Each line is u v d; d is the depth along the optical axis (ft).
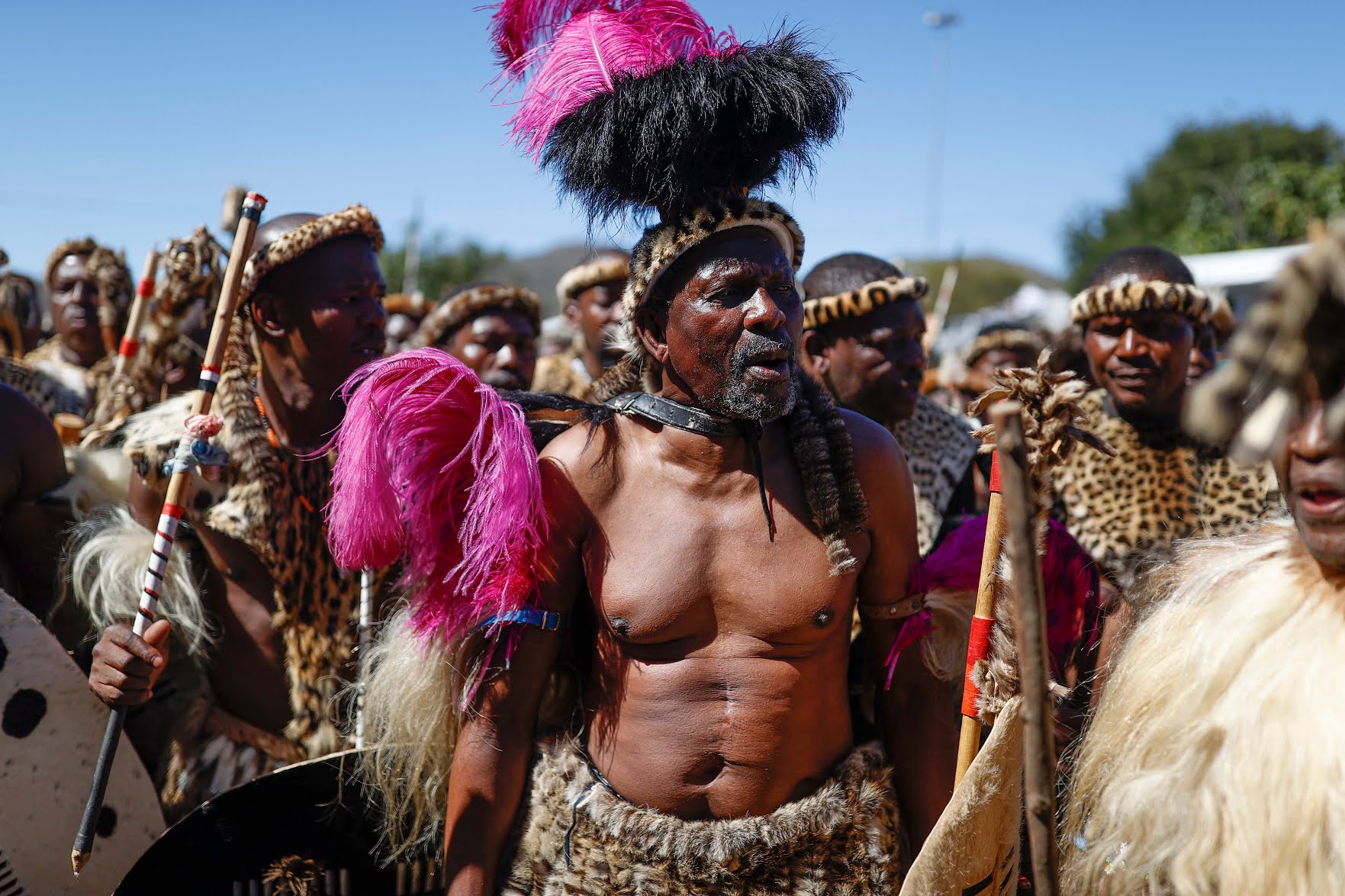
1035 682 4.75
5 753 8.49
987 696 6.19
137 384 10.95
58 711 8.64
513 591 6.99
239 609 9.29
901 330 11.44
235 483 9.18
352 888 8.24
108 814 8.63
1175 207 98.68
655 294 7.09
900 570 7.38
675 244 6.84
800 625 6.87
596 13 7.42
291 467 9.42
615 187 7.15
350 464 6.95
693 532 6.94
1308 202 64.44
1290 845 4.88
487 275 83.20
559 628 7.23
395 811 8.18
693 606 6.89
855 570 6.97
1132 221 104.53
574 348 19.93
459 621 7.18
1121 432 10.80
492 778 7.14
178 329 10.75
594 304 16.80
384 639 8.38
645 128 6.77
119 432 10.48
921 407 12.26
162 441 9.07
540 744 7.30
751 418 6.77
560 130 7.19
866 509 7.09
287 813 8.18
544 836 7.04
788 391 6.79
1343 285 4.10
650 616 6.87
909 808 7.36
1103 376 10.71
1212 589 5.75
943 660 7.36
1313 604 5.21
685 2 7.34
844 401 11.75
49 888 8.50
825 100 7.11
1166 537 10.30
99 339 16.67
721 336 6.75
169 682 9.84
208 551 9.28
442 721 7.68
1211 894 5.14
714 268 6.79
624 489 7.11
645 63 7.07
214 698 9.52
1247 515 10.14
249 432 9.27
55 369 16.26
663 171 6.86
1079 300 10.85
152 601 8.21
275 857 8.11
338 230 9.49
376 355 9.69
